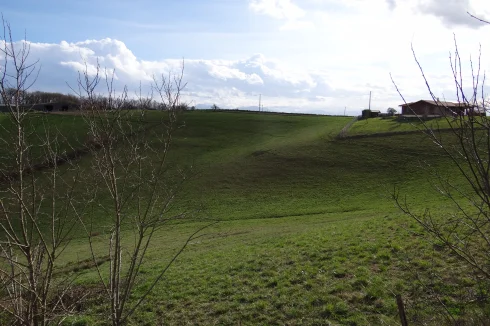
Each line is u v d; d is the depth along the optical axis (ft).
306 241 56.29
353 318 31.65
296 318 33.78
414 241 45.37
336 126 219.61
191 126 234.58
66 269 57.41
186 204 123.65
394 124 187.42
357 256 44.75
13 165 14.42
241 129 230.27
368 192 121.80
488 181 10.86
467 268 34.04
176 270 50.98
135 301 41.32
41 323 13.71
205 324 35.45
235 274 46.21
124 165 15.61
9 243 13.08
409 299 32.37
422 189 111.75
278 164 159.53
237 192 134.51
